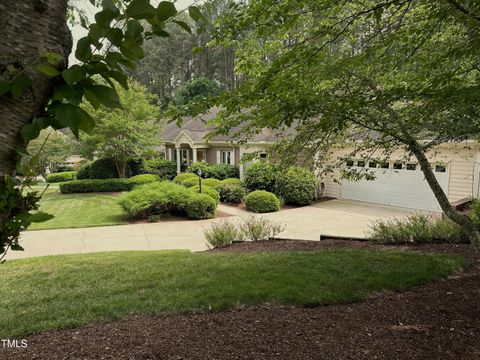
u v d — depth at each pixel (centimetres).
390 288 421
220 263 532
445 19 305
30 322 336
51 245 803
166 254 634
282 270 482
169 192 1128
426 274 459
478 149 984
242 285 423
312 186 1337
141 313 354
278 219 1103
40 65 87
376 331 302
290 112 298
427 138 423
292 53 315
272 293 398
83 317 346
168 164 2077
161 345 275
